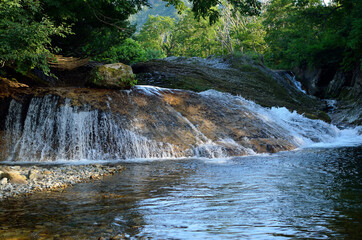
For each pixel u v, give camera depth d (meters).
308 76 36.69
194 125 13.00
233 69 28.39
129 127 11.55
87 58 21.47
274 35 46.31
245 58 31.11
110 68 13.49
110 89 13.42
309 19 35.00
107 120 11.52
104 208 4.73
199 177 7.27
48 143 11.12
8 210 4.68
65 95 12.02
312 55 33.59
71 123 11.41
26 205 4.96
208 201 5.06
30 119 11.59
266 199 5.11
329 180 6.64
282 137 14.09
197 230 3.65
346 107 25.98
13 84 13.80
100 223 4.00
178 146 11.38
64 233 3.64
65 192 5.86
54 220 4.17
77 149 10.93
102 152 10.89
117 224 3.95
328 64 33.88
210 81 23.70
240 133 13.27
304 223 3.83
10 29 10.66
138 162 9.81
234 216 4.19
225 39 61.16
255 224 3.82
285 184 6.30
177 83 21.59
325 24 35.00
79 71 22.25
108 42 21.55
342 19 33.31
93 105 11.84
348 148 12.66
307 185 6.17
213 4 20.08
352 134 18.47
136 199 5.29
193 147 11.38
